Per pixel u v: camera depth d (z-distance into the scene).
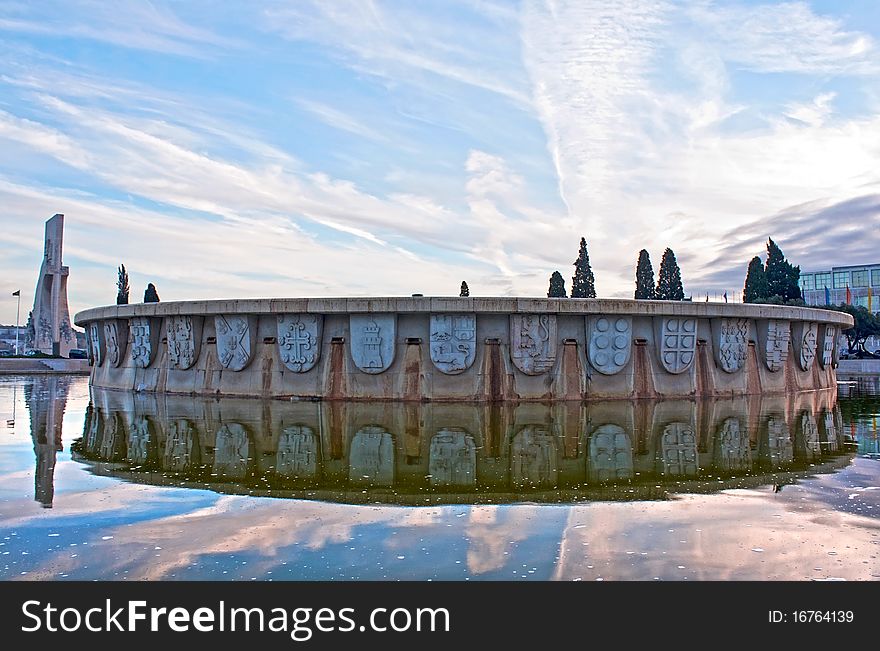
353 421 13.11
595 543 5.63
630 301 16.55
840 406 16.89
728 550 5.48
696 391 17.53
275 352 17.41
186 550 5.50
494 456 9.48
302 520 6.29
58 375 42.84
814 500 6.98
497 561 5.23
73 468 8.77
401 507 6.72
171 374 19.12
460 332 16.14
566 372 16.59
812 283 91.62
